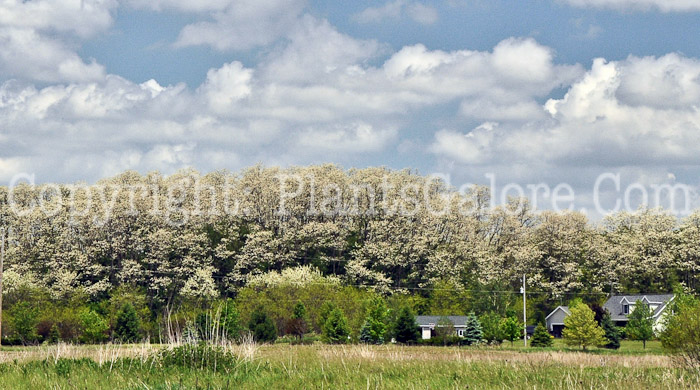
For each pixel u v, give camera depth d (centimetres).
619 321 8500
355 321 6700
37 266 9194
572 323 6119
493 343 6688
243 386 1581
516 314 8038
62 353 2228
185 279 9312
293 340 6538
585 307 6166
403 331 6481
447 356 2606
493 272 9294
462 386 1516
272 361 2089
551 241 9744
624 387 1466
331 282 8406
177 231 9806
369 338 6338
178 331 2109
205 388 1511
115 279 9175
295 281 8012
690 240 9381
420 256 9831
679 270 9475
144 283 9262
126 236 9550
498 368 1875
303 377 1677
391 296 8469
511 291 8431
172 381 1627
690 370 1980
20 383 1658
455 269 9481
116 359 2028
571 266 9350
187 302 8556
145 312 7462
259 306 7181
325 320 6812
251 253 9762
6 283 7569
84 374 1756
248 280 9362
